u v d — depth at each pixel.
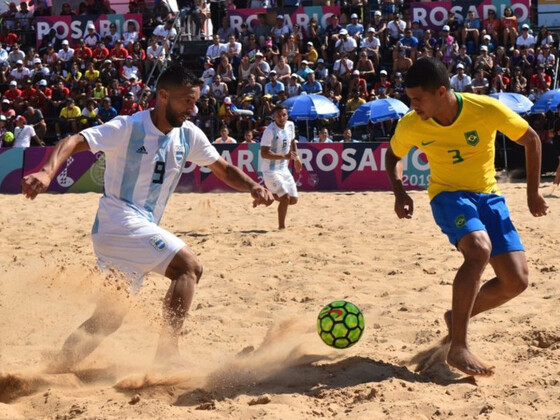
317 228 10.94
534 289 6.60
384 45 22.16
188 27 24.38
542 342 5.05
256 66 21.33
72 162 17.64
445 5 22.28
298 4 23.17
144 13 24.61
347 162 17.47
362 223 11.43
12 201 15.38
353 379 4.31
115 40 23.41
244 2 24.53
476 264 4.23
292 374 4.42
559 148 18.06
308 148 17.56
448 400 3.96
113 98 21.22
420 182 17.31
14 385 4.21
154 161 4.47
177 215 13.01
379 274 7.57
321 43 22.42
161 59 22.47
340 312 4.37
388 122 19.50
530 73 20.88
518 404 3.88
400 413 3.70
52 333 5.34
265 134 10.73
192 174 17.31
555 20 23.36
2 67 22.88
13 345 5.09
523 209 12.67
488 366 4.47
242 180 4.79
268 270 7.79
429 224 11.15
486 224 4.49
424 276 7.36
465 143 4.41
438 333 5.24
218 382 4.29
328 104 18.89
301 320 5.74
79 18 23.62
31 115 20.31
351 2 23.44
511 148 18.50
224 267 8.01
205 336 5.38
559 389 4.07
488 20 22.09
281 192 10.79
